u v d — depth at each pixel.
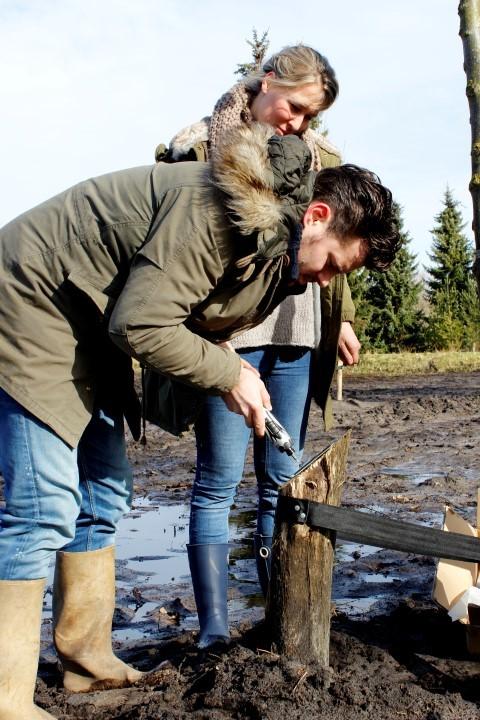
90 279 2.75
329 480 3.03
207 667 3.16
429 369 22.94
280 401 3.90
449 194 39.78
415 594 4.45
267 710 2.76
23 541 2.75
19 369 2.72
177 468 8.28
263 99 3.64
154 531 5.94
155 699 3.04
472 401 13.23
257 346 3.79
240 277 2.77
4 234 2.85
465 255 39.47
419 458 8.74
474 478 7.63
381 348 37.31
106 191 2.77
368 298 37.84
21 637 2.74
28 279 2.73
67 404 2.80
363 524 2.99
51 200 2.86
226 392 2.86
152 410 3.42
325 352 3.93
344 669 3.12
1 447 2.81
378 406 13.16
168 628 4.13
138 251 2.67
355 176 2.83
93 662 3.29
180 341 2.68
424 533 3.05
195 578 3.63
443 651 3.38
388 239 2.86
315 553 3.01
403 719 2.77
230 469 3.63
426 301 41.41
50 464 2.76
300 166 2.69
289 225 2.71
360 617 4.10
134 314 2.60
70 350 2.80
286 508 3.01
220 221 2.59
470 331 37.38
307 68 3.55
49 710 3.11
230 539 5.73
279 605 3.05
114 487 3.27
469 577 3.37
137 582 4.84
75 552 3.25
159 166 2.79
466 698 2.97
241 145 2.56
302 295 3.82
